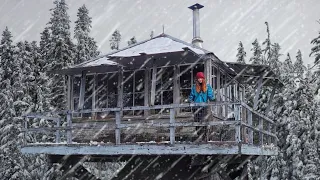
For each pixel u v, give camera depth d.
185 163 13.24
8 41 31.56
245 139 16.98
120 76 15.34
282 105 28.30
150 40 16.95
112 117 15.50
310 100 27.98
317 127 27.42
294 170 26.94
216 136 14.68
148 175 13.56
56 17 33.81
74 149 13.38
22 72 31.52
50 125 29.27
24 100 30.16
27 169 27.72
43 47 38.09
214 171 13.08
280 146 27.86
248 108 12.79
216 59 14.77
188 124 12.02
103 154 12.95
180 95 14.80
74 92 16.84
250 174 28.22
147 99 15.20
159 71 15.23
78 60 35.00
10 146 27.84
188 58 14.20
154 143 12.34
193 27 19.05
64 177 14.42
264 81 19.45
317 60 28.36
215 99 15.31
